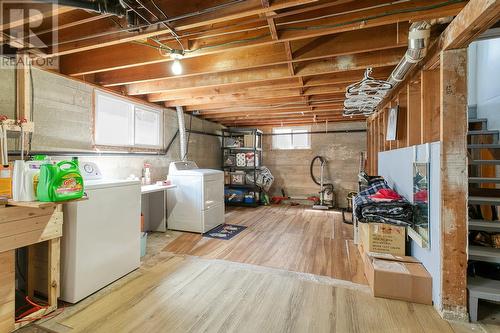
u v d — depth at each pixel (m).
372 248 2.44
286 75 2.83
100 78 3.14
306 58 2.33
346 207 5.98
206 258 2.88
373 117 4.63
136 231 2.57
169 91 3.60
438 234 1.86
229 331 1.66
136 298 2.05
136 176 3.78
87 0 1.44
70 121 2.80
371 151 4.96
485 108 3.15
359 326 1.71
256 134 6.20
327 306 1.95
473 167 3.16
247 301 2.01
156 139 4.28
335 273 2.51
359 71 3.02
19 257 2.18
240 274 2.47
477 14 1.36
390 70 2.95
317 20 1.83
